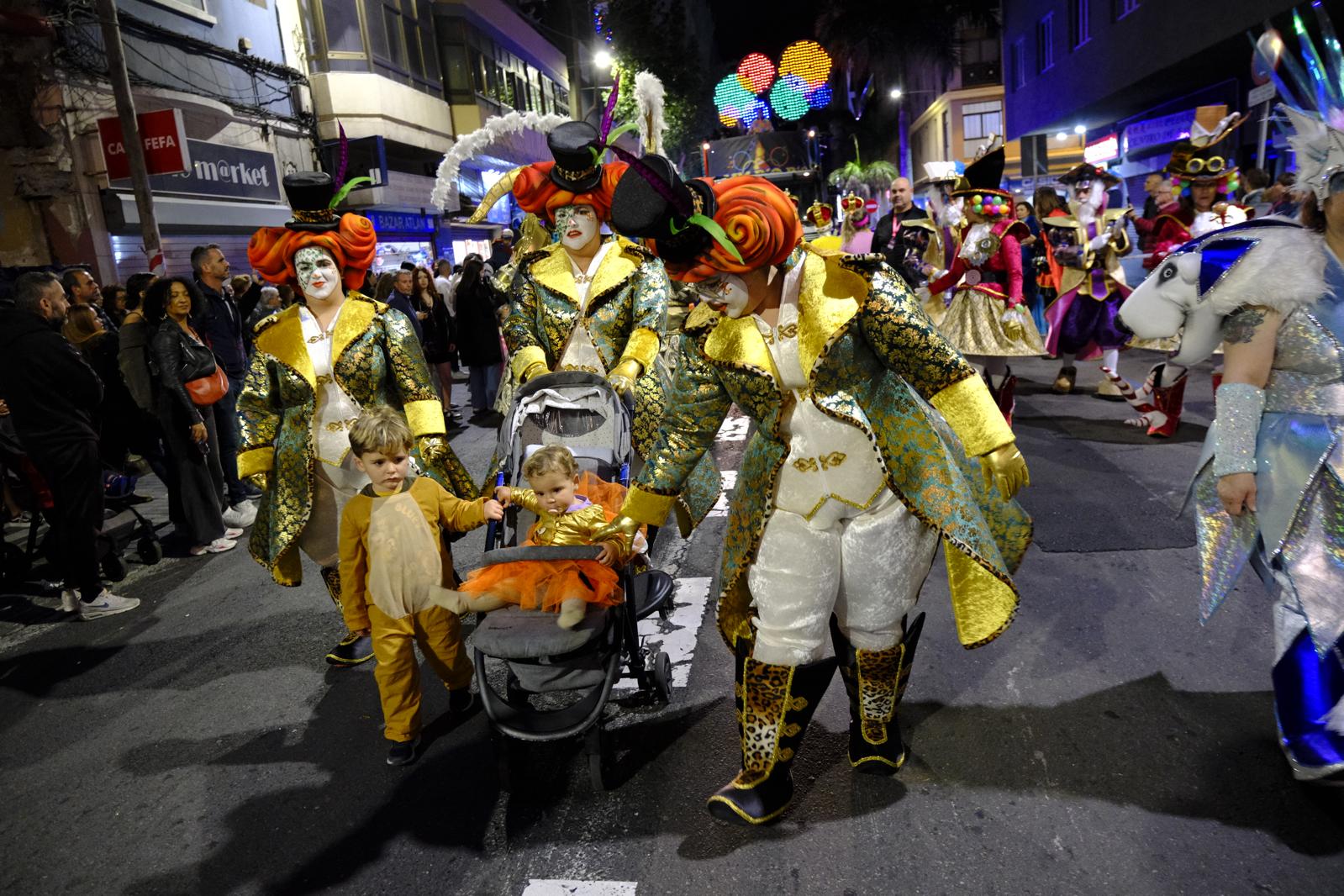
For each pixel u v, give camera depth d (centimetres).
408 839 290
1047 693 335
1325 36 250
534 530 322
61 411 507
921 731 318
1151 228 823
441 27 2419
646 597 398
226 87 1563
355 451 320
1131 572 430
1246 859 244
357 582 331
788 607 253
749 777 274
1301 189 255
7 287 950
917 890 244
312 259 375
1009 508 268
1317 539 246
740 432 793
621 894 253
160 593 558
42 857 302
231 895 273
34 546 590
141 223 1105
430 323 995
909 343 230
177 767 350
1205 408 734
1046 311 820
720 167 1923
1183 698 323
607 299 425
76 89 1197
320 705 390
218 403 678
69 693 429
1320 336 242
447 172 454
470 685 368
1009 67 3284
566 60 3850
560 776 314
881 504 249
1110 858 249
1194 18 1767
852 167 3138
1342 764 248
